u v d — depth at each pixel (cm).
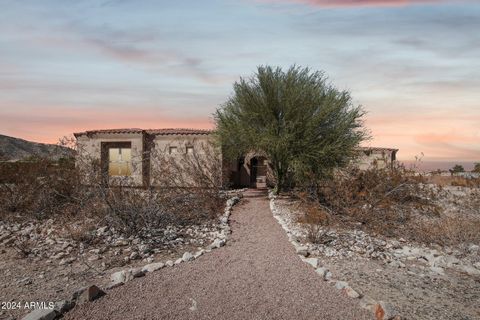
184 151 1975
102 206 1091
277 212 1338
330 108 1603
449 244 1022
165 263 700
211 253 793
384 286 613
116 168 2081
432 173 1739
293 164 1554
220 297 528
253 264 703
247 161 2336
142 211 1023
